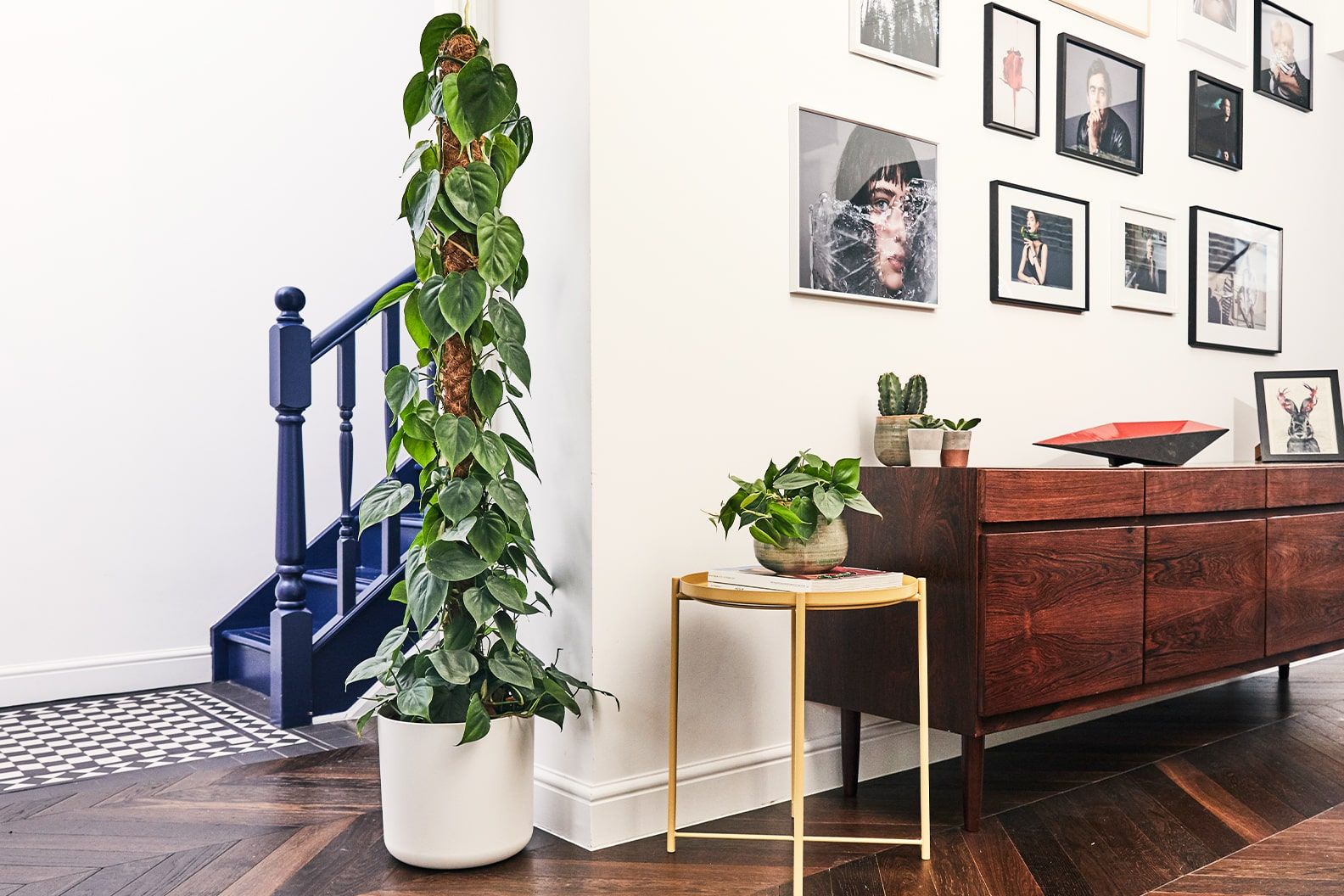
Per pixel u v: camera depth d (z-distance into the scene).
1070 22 3.17
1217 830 2.18
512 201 2.32
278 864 1.97
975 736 2.14
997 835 2.14
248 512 3.87
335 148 4.16
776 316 2.44
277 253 3.98
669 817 2.07
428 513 2.04
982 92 2.91
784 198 2.46
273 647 3.09
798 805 1.81
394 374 2.04
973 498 2.14
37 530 3.43
